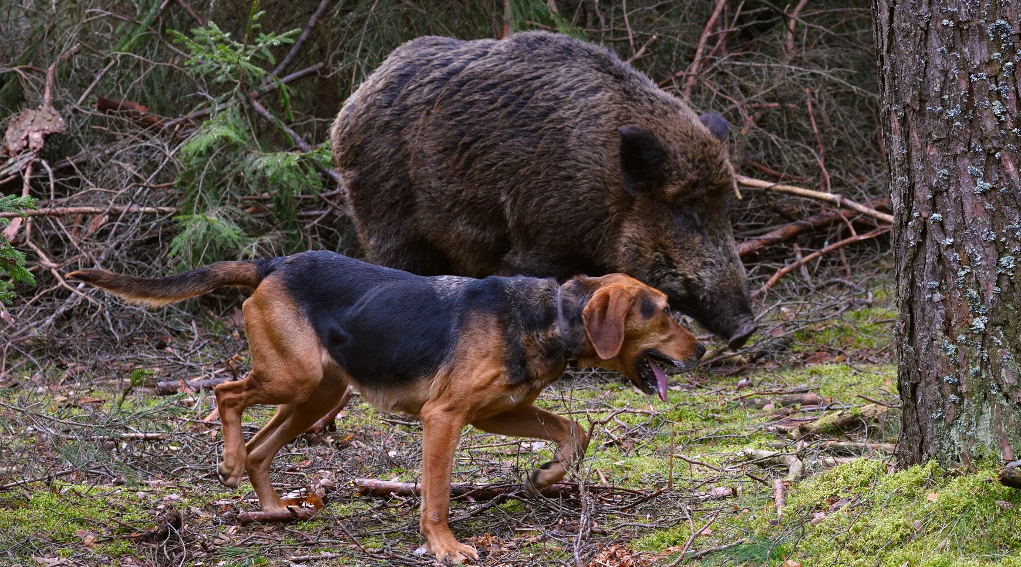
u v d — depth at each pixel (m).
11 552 4.20
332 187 10.20
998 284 3.81
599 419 6.36
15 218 8.72
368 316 4.48
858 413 5.96
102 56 10.94
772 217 10.62
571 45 6.82
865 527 3.91
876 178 10.70
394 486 5.02
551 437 4.68
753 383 7.29
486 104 6.65
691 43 11.57
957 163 3.84
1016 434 3.83
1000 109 3.74
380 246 7.20
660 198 6.33
